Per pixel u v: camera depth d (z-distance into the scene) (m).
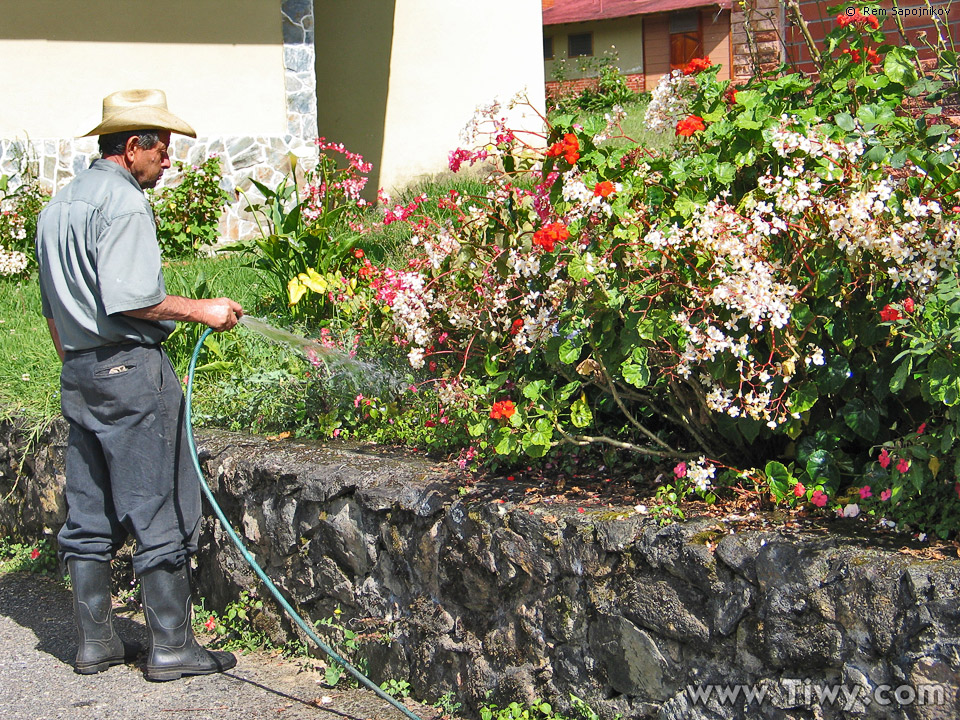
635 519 2.73
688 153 3.39
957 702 2.13
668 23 25.44
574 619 2.84
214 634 4.07
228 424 4.70
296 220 5.73
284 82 10.11
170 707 3.38
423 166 12.12
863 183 2.72
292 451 3.93
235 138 9.99
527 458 3.39
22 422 5.14
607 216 2.99
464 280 3.57
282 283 5.77
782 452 3.06
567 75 26.72
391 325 4.31
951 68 3.30
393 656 3.40
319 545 3.64
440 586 3.24
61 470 4.79
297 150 10.19
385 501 3.37
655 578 2.64
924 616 2.18
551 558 2.88
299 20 10.08
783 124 2.92
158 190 9.62
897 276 2.59
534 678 2.95
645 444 3.38
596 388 3.52
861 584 2.27
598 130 3.19
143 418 3.48
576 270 2.86
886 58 3.24
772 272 2.71
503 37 12.07
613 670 2.75
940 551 2.33
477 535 3.08
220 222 9.95
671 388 3.14
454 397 3.47
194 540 3.68
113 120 3.45
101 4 9.59
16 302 7.09
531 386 3.06
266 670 3.68
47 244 3.42
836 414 2.96
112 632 3.76
